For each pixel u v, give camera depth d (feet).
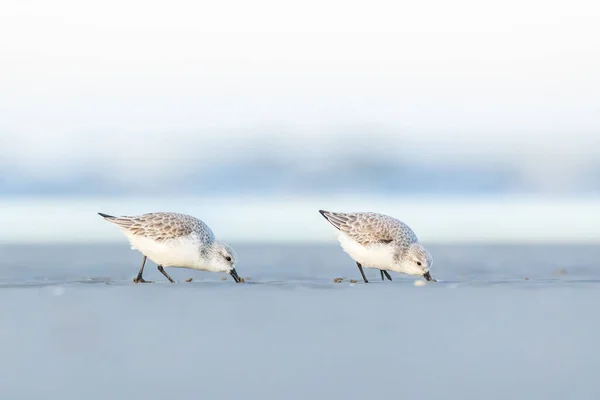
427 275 50.49
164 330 33.47
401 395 23.75
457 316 37.01
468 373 26.30
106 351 29.53
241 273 56.49
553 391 24.07
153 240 49.55
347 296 43.52
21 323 34.86
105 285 48.62
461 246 78.23
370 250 50.52
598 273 55.98
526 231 94.12
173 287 47.78
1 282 50.11
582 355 28.94
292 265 61.82
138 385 24.85
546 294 44.39
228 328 33.96
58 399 23.39
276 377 25.90
